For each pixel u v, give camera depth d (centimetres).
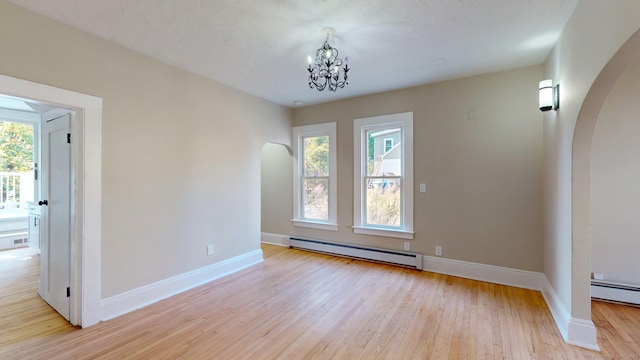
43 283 279
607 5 156
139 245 270
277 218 511
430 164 367
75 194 232
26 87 199
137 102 268
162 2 193
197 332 225
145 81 275
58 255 254
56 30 214
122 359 191
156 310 262
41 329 227
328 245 443
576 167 207
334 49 266
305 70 316
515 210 319
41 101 208
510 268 321
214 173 348
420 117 373
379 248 405
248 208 398
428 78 346
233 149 375
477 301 279
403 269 377
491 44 258
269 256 439
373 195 418
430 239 369
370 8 201
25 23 199
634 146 270
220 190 355
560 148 239
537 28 229
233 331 226
